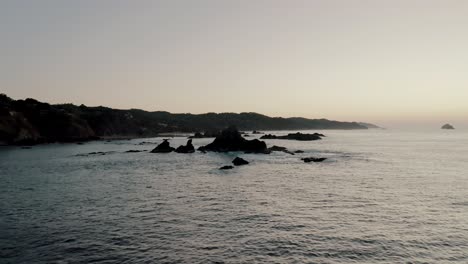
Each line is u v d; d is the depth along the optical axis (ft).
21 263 66.28
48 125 489.67
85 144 444.55
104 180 164.86
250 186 147.74
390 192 133.28
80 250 72.69
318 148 377.50
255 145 320.91
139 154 305.94
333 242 77.36
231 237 80.53
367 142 511.40
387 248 73.97
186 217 97.55
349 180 163.12
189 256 69.46
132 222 92.73
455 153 317.63
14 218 96.63
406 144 464.65
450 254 70.95
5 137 409.49
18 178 171.01
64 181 161.79
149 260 67.51
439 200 119.14
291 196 126.21
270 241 77.87
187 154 304.30
